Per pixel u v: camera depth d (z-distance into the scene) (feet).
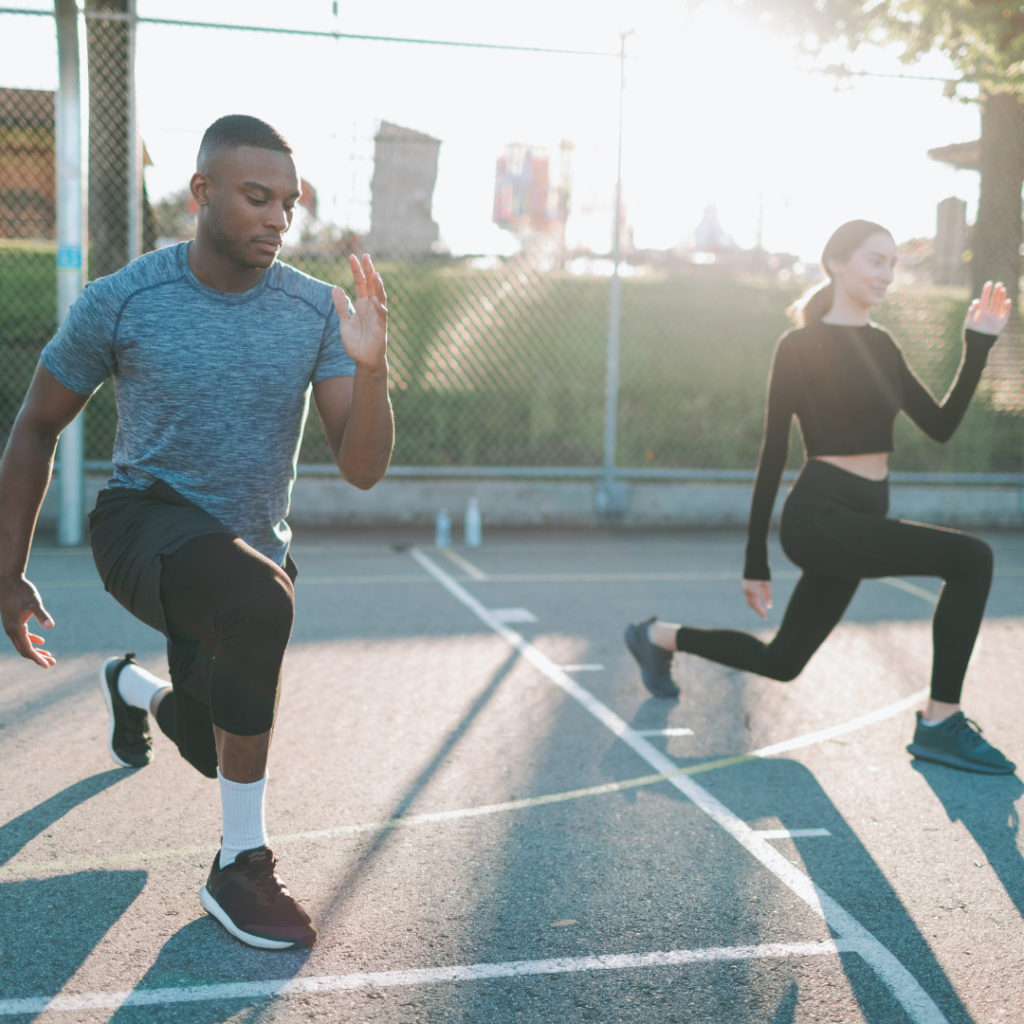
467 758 12.67
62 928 8.39
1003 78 25.67
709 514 33.09
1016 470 36.01
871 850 10.28
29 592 8.34
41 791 11.18
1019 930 8.77
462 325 32.17
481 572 25.14
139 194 27.22
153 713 10.97
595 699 15.25
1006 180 34.27
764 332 34.94
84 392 8.23
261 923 8.12
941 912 9.05
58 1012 7.25
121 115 28.66
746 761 12.80
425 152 29.43
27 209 29.76
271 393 8.21
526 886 9.35
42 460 8.29
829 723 14.35
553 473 31.86
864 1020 7.43
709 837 10.52
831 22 27.37
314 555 26.86
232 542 7.95
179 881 9.23
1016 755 13.15
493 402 32.83
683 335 34.30
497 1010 7.43
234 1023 7.18
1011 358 35.58
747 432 35.06
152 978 7.70
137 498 8.42
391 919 8.68
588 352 33.14
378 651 17.66
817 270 39.22
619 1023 7.32
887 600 23.00
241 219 7.64
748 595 12.94
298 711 14.34
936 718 12.79
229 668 7.78
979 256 34.94
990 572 12.32
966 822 11.01
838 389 11.98
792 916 8.92
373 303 7.59
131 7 27.50
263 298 8.13
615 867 9.78
